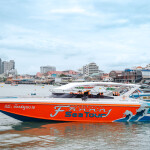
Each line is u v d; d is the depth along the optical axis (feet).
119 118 40.88
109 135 32.89
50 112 38.73
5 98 41.11
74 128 36.27
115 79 483.10
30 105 38.45
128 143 29.58
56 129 35.68
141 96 66.54
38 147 27.86
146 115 41.70
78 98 41.01
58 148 27.50
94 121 40.29
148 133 34.14
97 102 39.70
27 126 37.50
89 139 30.99
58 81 595.88
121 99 42.52
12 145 28.45
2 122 40.93
